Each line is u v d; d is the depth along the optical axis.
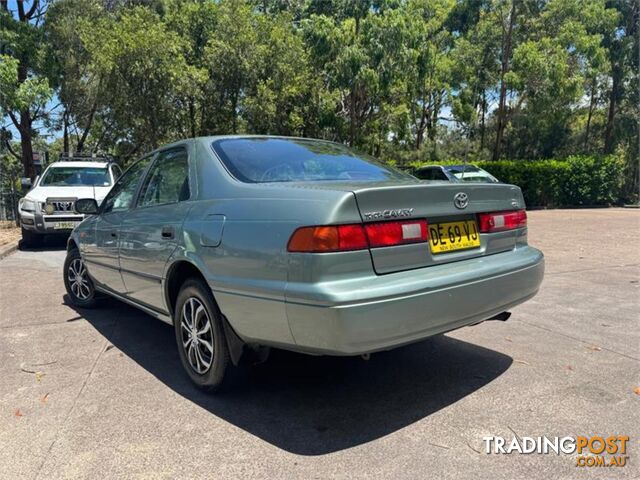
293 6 25.52
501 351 4.16
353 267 2.65
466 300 3.01
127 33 15.87
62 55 18.92
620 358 3.97
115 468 2.57
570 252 9.24
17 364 3.98
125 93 16.81
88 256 5.13
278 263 2.74
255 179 3.31
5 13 16.88
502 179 22.25
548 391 3.39
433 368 3.83
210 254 3.15
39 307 5.73
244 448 2.74
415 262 2.90
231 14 18.52
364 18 19.98
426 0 28.00
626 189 25.95
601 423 2.97
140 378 3.70
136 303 4.33
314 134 21.81
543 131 26.95
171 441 2.82
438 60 24.58
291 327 2.71
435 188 3.03
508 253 3.53
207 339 3.37
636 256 8.77
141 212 4.10
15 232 12.69
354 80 19.17
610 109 26.95
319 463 2.59
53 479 2.48
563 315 5.17
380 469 2.53
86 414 3.14
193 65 18.39
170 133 19.80
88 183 11.07
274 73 18.77
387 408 3.19
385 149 27.36
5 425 3.01
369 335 2.61
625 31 25.67
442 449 2.71
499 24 24.70
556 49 21.88
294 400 3.32
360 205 2.70
